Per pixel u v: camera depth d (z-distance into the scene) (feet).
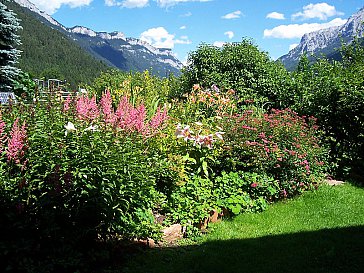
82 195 12.57
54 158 12.66
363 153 28.30
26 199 11.89
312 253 14.39
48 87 17.97
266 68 40.65
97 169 12.75
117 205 12.94
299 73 35.24
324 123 29.19
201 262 13.43
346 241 15.58
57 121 14.29
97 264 12.69
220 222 17.62
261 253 14.40
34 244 11.97
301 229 16.96
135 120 16.17
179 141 19.06
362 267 13.38
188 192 17.69
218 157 20.83
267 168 21.15
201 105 28.84
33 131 13.25
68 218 12.57
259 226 17.35
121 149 13.66
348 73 29.50
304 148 22.85
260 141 21.56
